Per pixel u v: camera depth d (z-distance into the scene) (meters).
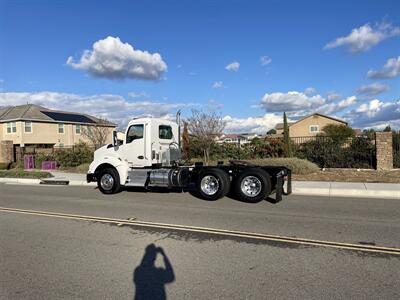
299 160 18.47
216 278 4.78
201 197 11.73
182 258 5.61
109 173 12.95
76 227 7.78
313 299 4.12
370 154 20.53
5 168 26.69
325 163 21.25
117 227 7.72
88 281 4.75
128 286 4.57
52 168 25.61
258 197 10.73
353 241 6.45
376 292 4.30
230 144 25.28
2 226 7.97
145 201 11.27
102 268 5.22
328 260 5.43
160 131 13.27
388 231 7.17
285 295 4.23
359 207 9.96
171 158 13.76
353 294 4.25
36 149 28.97
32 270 5.19
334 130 47.62
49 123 45.19
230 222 8.10
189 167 12.30
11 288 4.57
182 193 13.04
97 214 9.20
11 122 43.38
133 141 12.92
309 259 5.49
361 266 5.16
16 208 10.32
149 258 5.63
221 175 11.25
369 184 13.88
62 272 5.10
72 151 27.20
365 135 22.16
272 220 8.28
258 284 4.57
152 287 4.52
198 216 8.81
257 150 23.72
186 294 4.30
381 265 5.20
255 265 5.25
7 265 5.42
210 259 5.54
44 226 7.92
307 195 12.49
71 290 4.48
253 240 6.57
